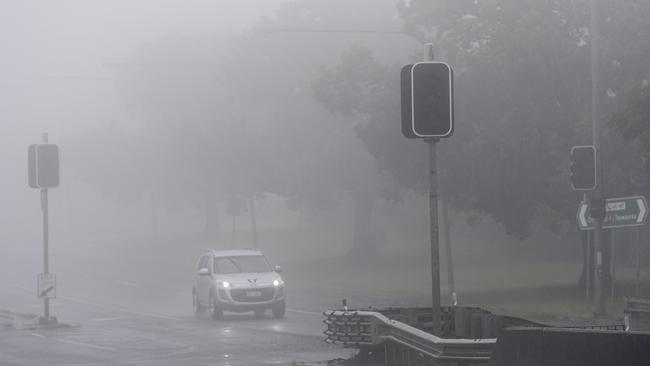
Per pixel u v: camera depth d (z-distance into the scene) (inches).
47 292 2132.1
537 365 699.4
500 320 1092.5
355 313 1179.3
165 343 1708.9
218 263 2407.7
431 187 888.9
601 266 2065.7
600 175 2069.4
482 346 927.7
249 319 2298.2
